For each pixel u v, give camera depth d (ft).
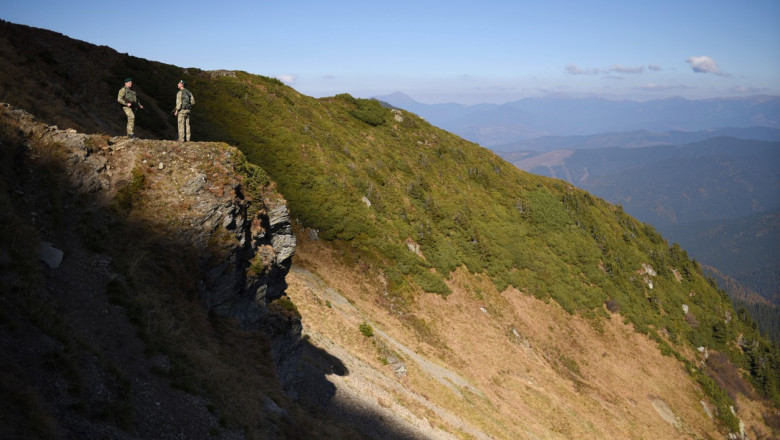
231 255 53.93
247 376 48.80
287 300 69.51
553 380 170.91
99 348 33.76
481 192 274.98
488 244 224.12
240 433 38.70
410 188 224.53
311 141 201.16
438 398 112.98
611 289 252.21
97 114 112.27
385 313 148.66
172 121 151.43
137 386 34.04
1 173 40.68
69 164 46.57
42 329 31.42
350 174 199.62
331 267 153.17
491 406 129.59
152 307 41.98
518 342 180.24
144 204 49.83
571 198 315.99
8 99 66.44
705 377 233.96
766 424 249.14
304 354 85.87
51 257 37.91
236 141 169.37
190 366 40.34
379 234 178.60
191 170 54.60
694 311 294.25
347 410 75.56
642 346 231.30
